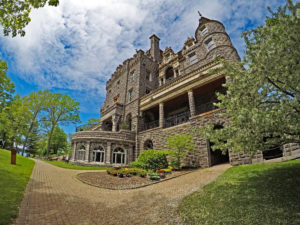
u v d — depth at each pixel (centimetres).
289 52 461
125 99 2920
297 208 485
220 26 2181
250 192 659
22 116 3038
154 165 1509
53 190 918
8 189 792
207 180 987
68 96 3631
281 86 549
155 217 582
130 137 2364
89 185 1093
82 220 566
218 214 542
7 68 2403
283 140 550
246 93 591
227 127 578
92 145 2181
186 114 2266
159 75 3023
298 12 468
